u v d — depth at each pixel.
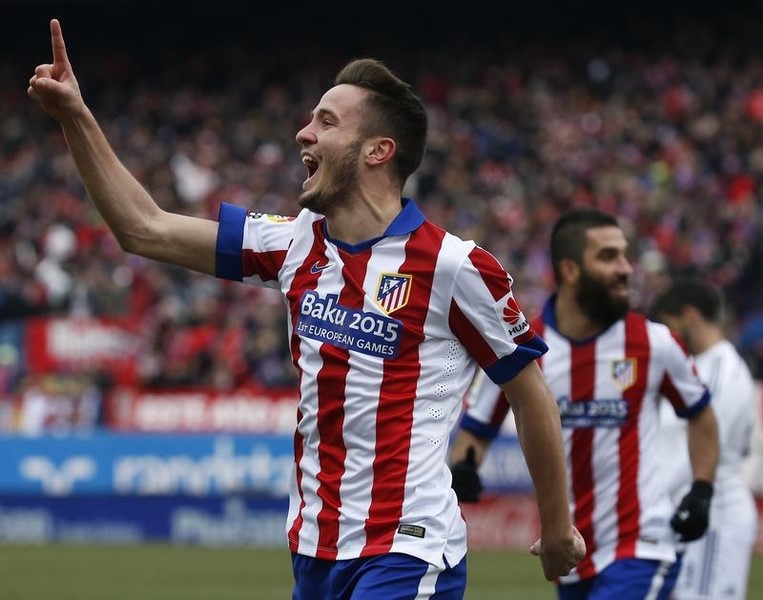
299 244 13.40
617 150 91.69
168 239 13.71
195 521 52.69
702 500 19.17
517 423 13.39
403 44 116.25
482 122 97.94
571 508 19.11
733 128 92.62
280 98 106.31
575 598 19.25
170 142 100.56
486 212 84.06
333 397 12.84
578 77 104.44
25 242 84.62
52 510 53.38
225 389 60.44
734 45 107.19
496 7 115.56
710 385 22.70
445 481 13.01
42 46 118.88
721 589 22.61
